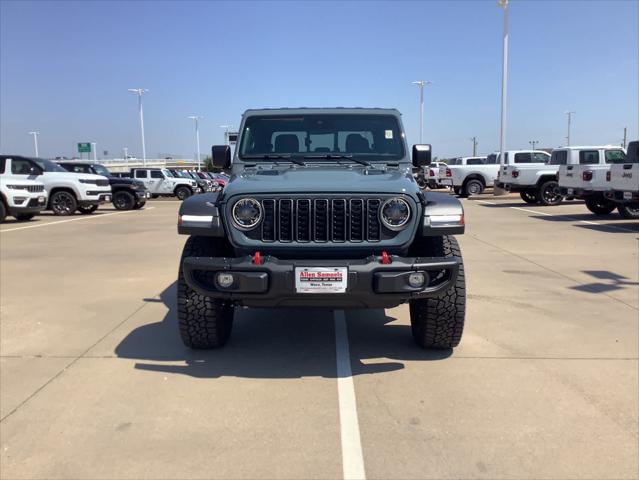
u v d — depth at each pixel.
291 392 3.73
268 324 5.38
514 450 2.96
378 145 5.25
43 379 3.93
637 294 6.34
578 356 4.36
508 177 19.73
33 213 16.39
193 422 3.30
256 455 2.93
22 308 5.84
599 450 2.96
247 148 5.27
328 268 3.62
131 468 2.81
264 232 3.84
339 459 2.89
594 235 11.39
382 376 4.00
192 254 4.19
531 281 7.04
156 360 4.34
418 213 3.91
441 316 4.21
